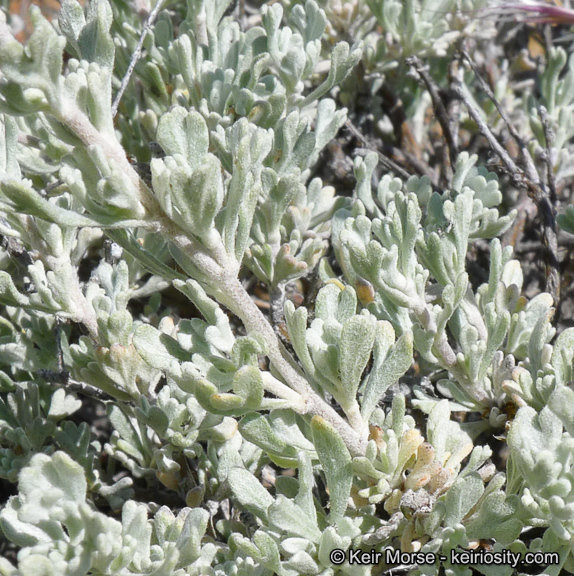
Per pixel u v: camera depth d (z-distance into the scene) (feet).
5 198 0.51
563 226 0.75
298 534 0.56
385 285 0.62
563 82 0.93
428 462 0.59
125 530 0.56
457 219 0.66
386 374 0.58
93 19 0.53
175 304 0.84
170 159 0.54
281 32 0.76
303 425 0.61
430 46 0.95
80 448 0.71
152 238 0.76
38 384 0.76
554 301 0.79
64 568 0.51
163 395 0.66
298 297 0.79
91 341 0.70
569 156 0.91
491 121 1.08
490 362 0.66
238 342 0.54
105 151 0.52
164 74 0.88
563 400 0.55
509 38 1.22
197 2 0.84
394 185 0.76
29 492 0.51
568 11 0.84
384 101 1.07
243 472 0.58
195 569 0.58
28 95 0.50
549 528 0.59
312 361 0.60
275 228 0.71
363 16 0.99
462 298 0.67
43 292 0.65
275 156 0.72
